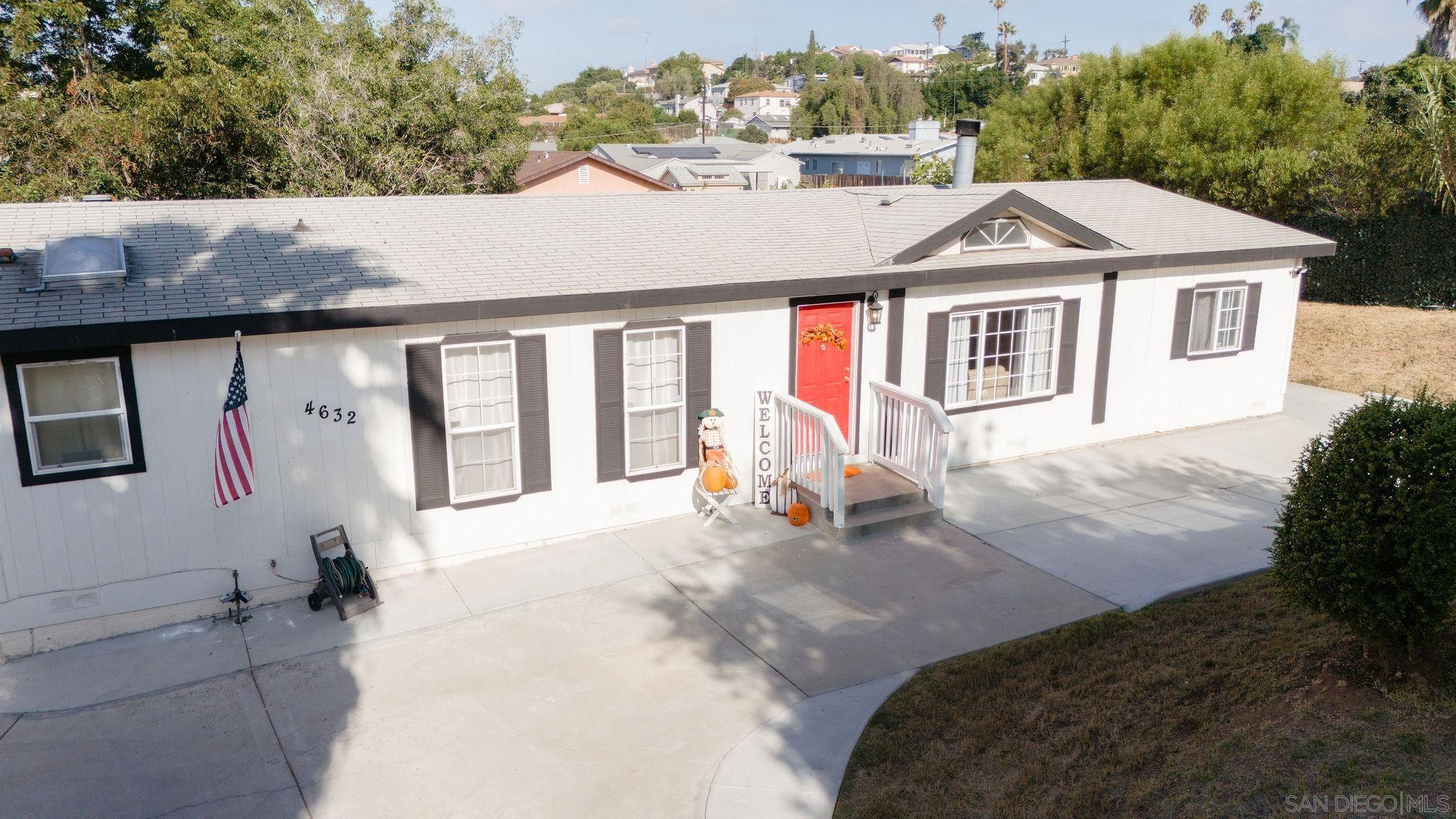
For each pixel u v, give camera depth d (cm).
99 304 830
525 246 1131
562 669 802
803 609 905
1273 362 1616
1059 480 1284
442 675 796
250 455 852
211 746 701
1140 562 993
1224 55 2631
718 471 1091
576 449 1054
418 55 2777
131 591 867
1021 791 609
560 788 648
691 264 1123
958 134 1579
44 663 823
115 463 847
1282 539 724
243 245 1027
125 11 2336
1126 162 2644
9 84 2078
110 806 634
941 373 1284
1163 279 1441
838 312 1196
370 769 671
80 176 2030
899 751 670
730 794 635
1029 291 1325
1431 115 2155
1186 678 736
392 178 2514
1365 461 658
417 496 978
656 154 5878
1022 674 765
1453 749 586
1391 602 643
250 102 2209
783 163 6006
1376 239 2245
